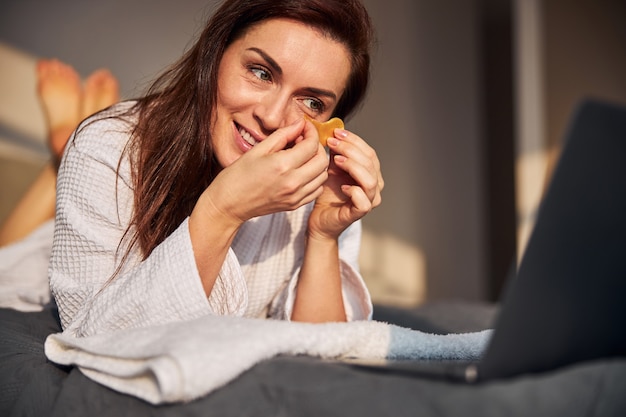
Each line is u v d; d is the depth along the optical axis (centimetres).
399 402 55
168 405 68
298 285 120
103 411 73
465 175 405
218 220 90
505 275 421
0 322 118
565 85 396
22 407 82
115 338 77
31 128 257
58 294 105
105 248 105
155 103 118
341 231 117
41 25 266
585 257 58
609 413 56
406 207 374
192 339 69
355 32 109
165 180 109
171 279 86
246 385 66
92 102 249
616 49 418
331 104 112
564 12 398
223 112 110
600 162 58
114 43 281
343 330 78
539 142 384
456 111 403
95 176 109
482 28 428
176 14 296
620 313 59
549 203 58
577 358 60
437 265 386
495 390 52
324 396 60
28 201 230
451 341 85
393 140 370
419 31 386
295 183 88
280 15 105
